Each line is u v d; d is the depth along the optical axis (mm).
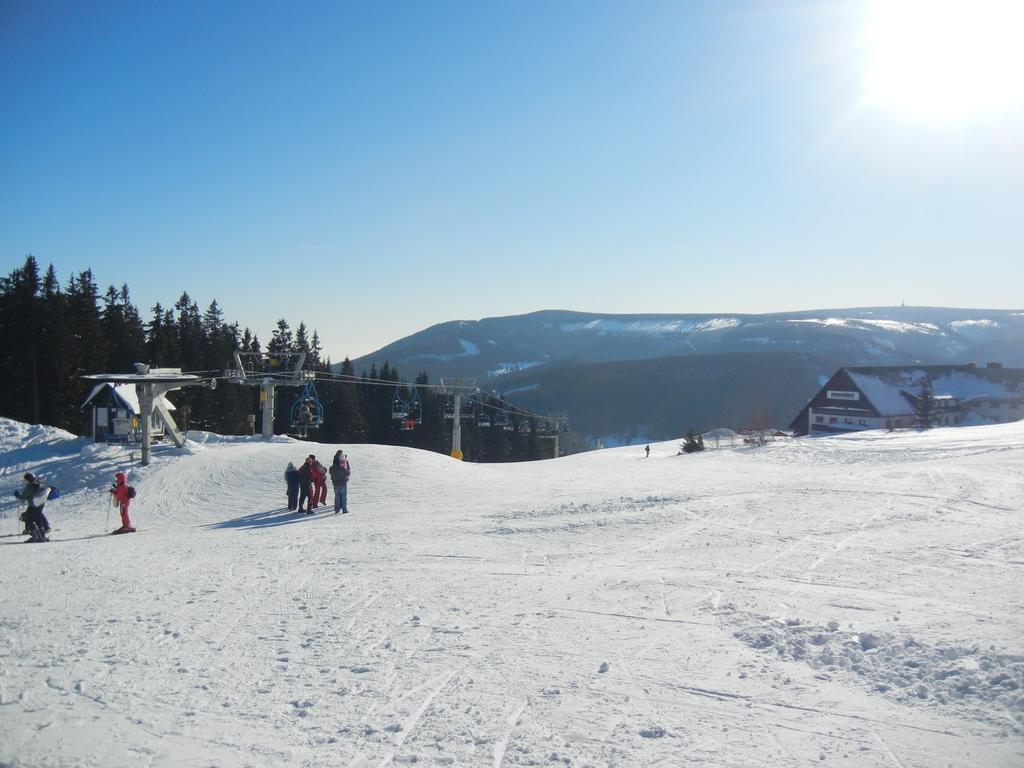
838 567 10258
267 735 5398
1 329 56219
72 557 14086
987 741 4941
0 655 7418
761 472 26828
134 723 5641
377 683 6469
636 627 7973
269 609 9273
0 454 35250
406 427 50750
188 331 76562
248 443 36906
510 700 6008
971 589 8594
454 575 11156
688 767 4754
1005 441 29875
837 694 5922
